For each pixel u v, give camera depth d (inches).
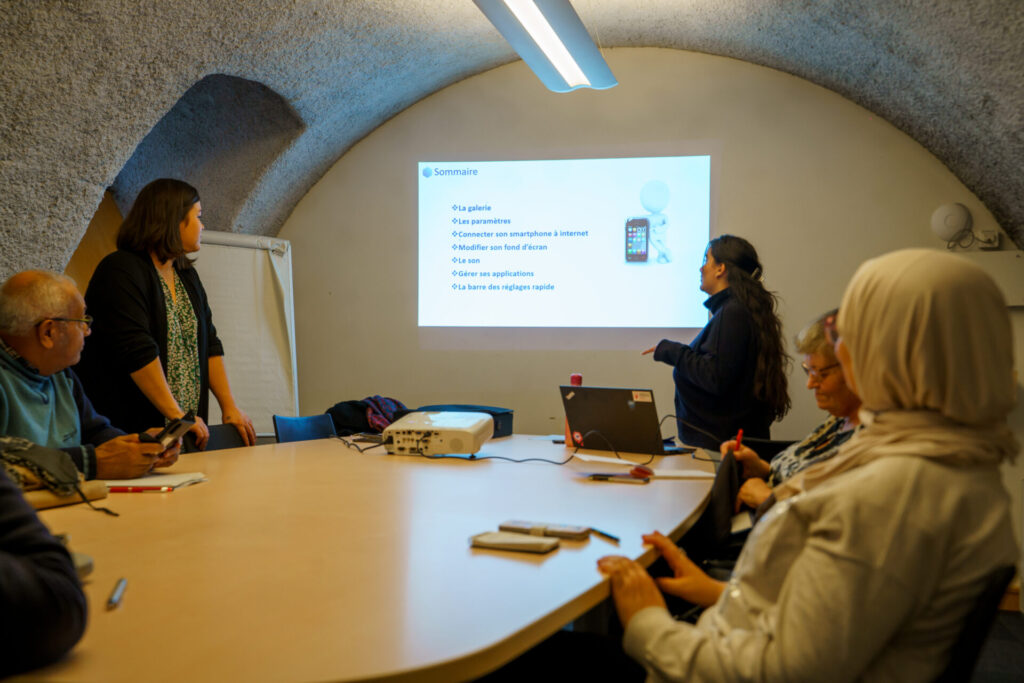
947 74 131.0
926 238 162.6
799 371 167.2
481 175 179.8
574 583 41.2
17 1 90.8
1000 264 153.6
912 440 33.3
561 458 91.7
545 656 52.4
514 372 178.7
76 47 101.8
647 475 75.6
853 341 35.6
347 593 39.5
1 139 102.0
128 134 119.6
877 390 34.8
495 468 83.7
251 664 30.5
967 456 32.3
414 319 182.2
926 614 32.1
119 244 98.9
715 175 171.2
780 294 168.4
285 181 174.1
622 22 162.1
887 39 133.6
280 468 82.4
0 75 96.2
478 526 54.9
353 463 86.4
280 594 39.2
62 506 61.3
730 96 171.0
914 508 31.8
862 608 31.2
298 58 140.9
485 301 179.6
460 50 165.0
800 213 167.9
